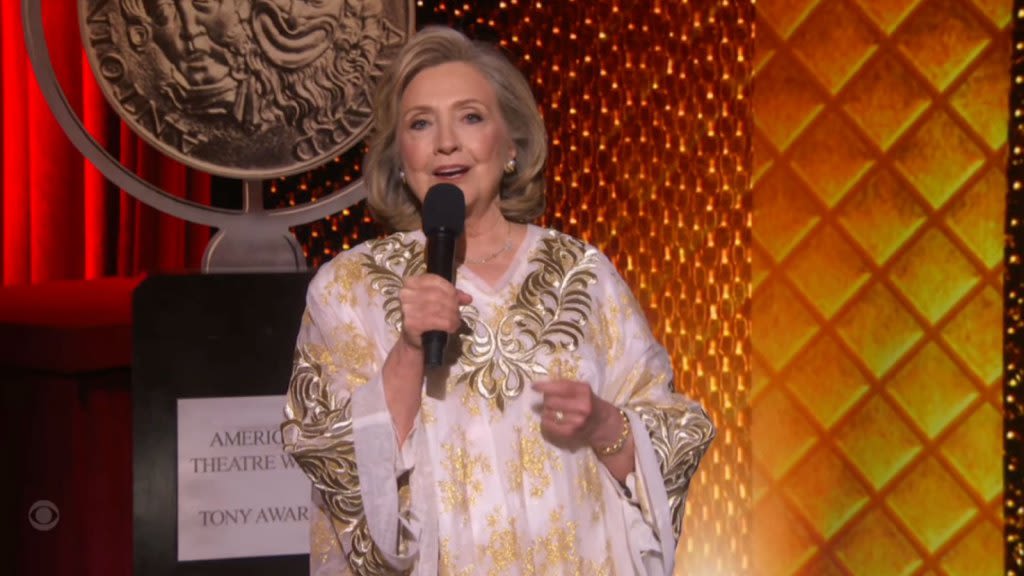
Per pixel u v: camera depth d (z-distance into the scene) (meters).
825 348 7.47
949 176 7.17
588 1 7.42
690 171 7.58
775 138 7.48
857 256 7.37
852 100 7.32
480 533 3.12
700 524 7.71
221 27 4.32
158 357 3.92
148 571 3.92
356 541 3.11
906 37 7.18
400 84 3.37
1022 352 7.02
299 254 4.54
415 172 3.30
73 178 7.31
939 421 7.26
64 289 4.97
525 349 3.25
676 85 7.54
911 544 7.33
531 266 3.37
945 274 7.21
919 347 7.28
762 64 7.48
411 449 3.11
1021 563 7.04
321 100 4.40
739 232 7.55
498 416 3.19
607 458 3.24
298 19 4.36
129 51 4.26
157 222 7.43
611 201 7.56
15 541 4.19
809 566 7.54
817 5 7.34
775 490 7.60
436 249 3.10
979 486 7.20
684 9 7.50
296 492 4.00
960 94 7.12
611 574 3.23
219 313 3.95
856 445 7.43
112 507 4.26
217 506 3.96
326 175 7.00
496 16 7.30
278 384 3.98
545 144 3.51
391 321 3.26
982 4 7.05
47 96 4.32
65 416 4.16
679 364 7.66
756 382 7.61
